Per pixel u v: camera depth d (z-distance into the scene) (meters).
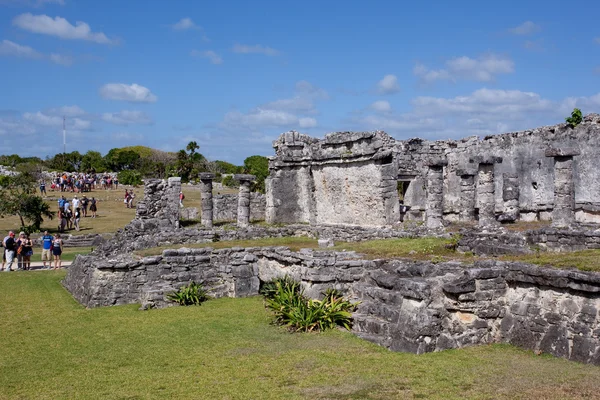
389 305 12.50
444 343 11.33
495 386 9.03
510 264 11.79
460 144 35.22
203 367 10.89
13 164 84.50
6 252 24.77
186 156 76.56
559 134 28.73
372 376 9.83
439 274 12.74
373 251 17.67
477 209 29.95
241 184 30.92
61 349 12.71
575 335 10.38
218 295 18.58
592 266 10.97
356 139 26.53
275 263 18.05
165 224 29.31
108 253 21.95
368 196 26.25
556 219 20.64
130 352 12.25
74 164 92.75
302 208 31.56
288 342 12.45
